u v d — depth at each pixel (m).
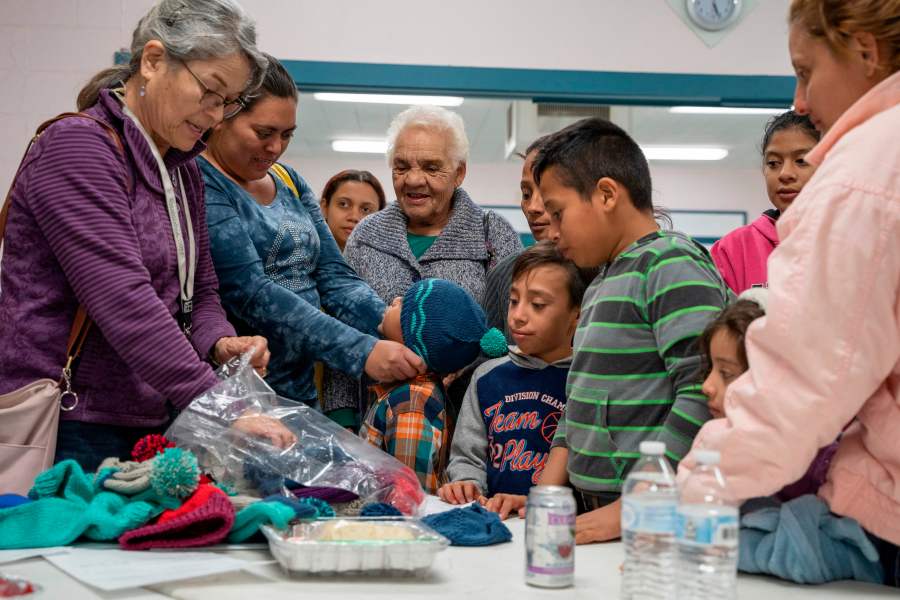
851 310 1.00
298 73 3.72
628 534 0.96
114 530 1.21
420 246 2.42
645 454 1.07
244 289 1.93
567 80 3.78
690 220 10.59
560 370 1.91
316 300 2.16
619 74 3.79
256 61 1.53
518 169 10.36
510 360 1.99
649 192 1.57
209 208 1.93
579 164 1.52
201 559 1.14
